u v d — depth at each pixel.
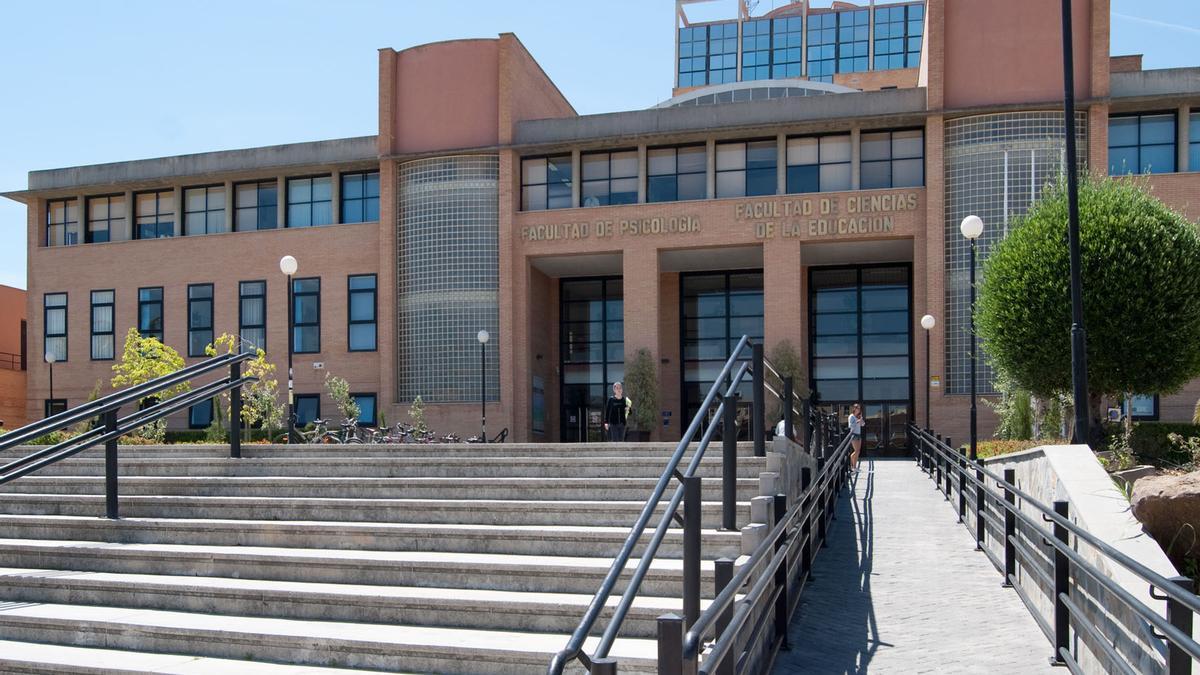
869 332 36.53
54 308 41.59
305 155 38.72
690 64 90.56
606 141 35.53
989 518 11.74
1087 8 31.36
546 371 38.84
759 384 9.24
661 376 38.34
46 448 8.79
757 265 37.56
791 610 8.76
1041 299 14.45
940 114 32.12
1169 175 30.62
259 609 6.95
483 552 7.71
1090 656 6.85
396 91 37.69
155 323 40.19
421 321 36.31
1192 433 18.89
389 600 6.66
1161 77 30.92
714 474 9.17
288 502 8.79
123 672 6.08
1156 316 14.07
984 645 7.93
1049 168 31.22
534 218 35.81
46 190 41.38
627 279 34.72
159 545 8.36
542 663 5.79
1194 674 4.82
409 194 37.06
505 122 36.19
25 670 6.32
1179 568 6.79
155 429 30.11
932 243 31.95
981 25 32.34
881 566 11.37
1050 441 18.45
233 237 39.50
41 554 8.20
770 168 34.81
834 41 87.56
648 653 5.75
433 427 35.62
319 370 38.00
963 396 31.12
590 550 7.50
